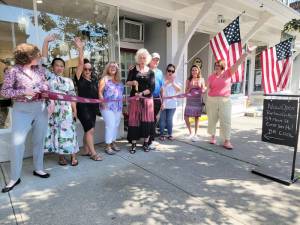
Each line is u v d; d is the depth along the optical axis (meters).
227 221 2.35
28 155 3.91
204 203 2.65
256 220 2.37
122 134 5.16
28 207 2.53
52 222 2.29
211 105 4.65
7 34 3.87
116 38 4.92
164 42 6.16
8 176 3.21
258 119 7.76
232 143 4.93
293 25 4.67
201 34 7.78
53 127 3.45
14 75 2.71
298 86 12.04
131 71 4.16
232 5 5.71
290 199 2.76
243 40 6.53
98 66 5.03
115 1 4.72
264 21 6.21
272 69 4.89
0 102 3.65
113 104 3.97
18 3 3.88
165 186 3.03
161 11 5.61
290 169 3.57
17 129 2.82
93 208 2.53
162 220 2.35
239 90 8.88
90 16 4.77
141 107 4.12
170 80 4.89
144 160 3.89
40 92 2.83
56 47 4.41
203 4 5.34
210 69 7.72
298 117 3.13
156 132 5.45
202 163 3.81
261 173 3.36
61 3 4.32
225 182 3.16
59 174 3.32
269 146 4.73
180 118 6.39
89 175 3.31
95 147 4.50
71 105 3.50
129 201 2.67
